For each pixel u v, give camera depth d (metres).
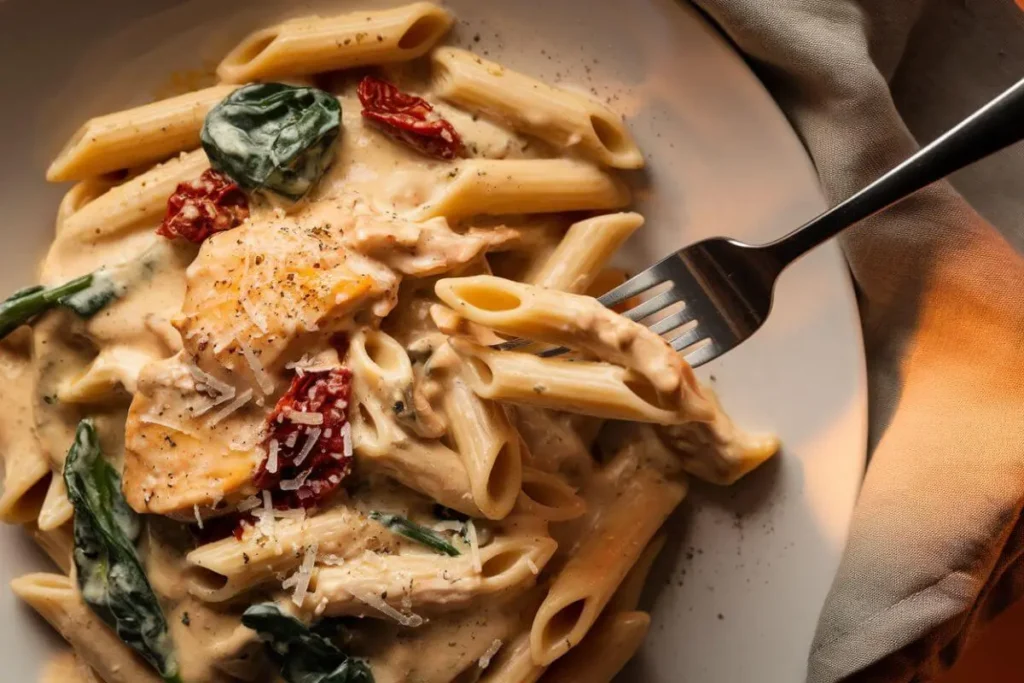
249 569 0.29
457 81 0.31
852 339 0.31
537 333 0.29
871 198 0.28
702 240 0.31
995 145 0.27
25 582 0.32
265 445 0.29
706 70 0.31
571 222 0.32
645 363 0.28
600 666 0.32
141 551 0.30
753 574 0.32
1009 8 0.31
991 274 0.31
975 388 0.31
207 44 0.32
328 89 0.32
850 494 0.31
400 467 0.29
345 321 0.29
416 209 0.31
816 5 0.30
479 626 0.30
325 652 0.29
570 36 0.32
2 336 0.32
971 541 0.31
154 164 0.32
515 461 0.30
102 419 0.31
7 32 0.32
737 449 0.31
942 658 0.33
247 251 0.30
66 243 0.31
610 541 0.31
